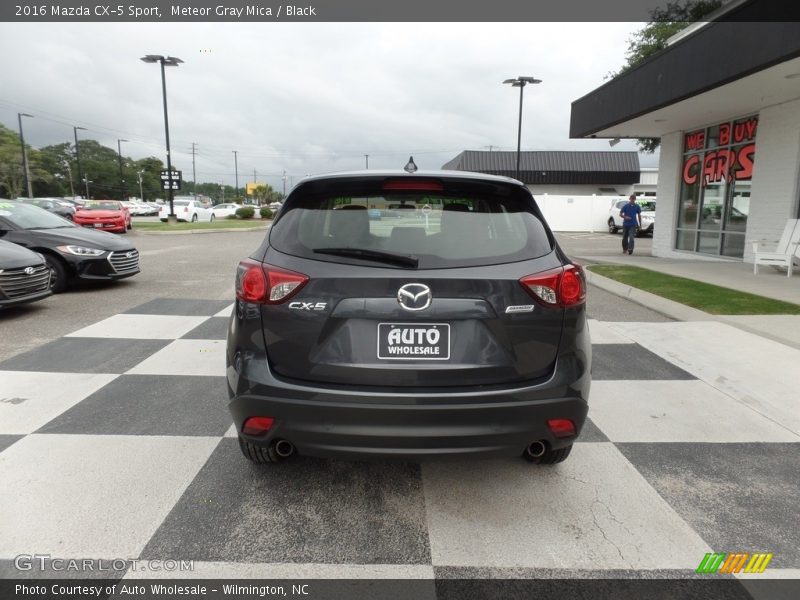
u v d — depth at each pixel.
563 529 2.54
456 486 2.91
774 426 3.70
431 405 2.30
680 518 2.64
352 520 2.59
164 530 2.48
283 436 2.41
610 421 3.76
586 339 2.56
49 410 3.79
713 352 5.27
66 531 2.46
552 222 33.69
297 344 2.38
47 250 8.04
